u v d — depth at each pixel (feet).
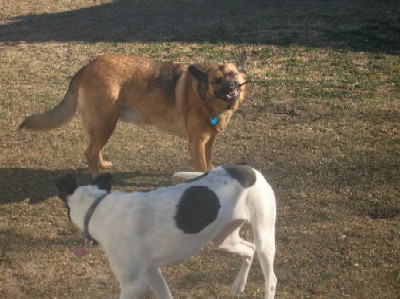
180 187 18.90
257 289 21.98
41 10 64.90
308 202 28.09
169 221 18.33
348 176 30.42
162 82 29.40
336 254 24.14
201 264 23.57
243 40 53.52
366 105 39.96
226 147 34.17
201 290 21.98
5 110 39.11
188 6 65.51
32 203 28.35
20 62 48.75
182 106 28.89
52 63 48.65
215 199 18.72
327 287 22.11
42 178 30.73
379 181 29.91
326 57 49.47
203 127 28.78
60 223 26.61
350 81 44.24
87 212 18.71
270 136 35.45
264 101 40.55
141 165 32.17
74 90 30.30
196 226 18.51
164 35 55.47
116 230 18.21
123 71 29.68
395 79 44.70
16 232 25.79
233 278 22.74
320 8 63.00
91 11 64.34
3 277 22.88
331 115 38.45
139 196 18.53
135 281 18.28
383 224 26.20
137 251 18.16
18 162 32.42
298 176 30.60
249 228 26.21
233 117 38.19
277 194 28.84
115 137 35.32
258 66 47.44
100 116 29.66
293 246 24.76
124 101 29.99
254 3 65.82
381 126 36.68
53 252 24.45
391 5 63.62
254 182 19.44
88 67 29.91
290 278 22.65
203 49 51.26
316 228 25.98
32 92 42.27
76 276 22.97
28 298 21.71
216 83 27.61
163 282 19.06
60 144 34.63
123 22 60.13
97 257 24.20
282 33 55.11
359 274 22.81
